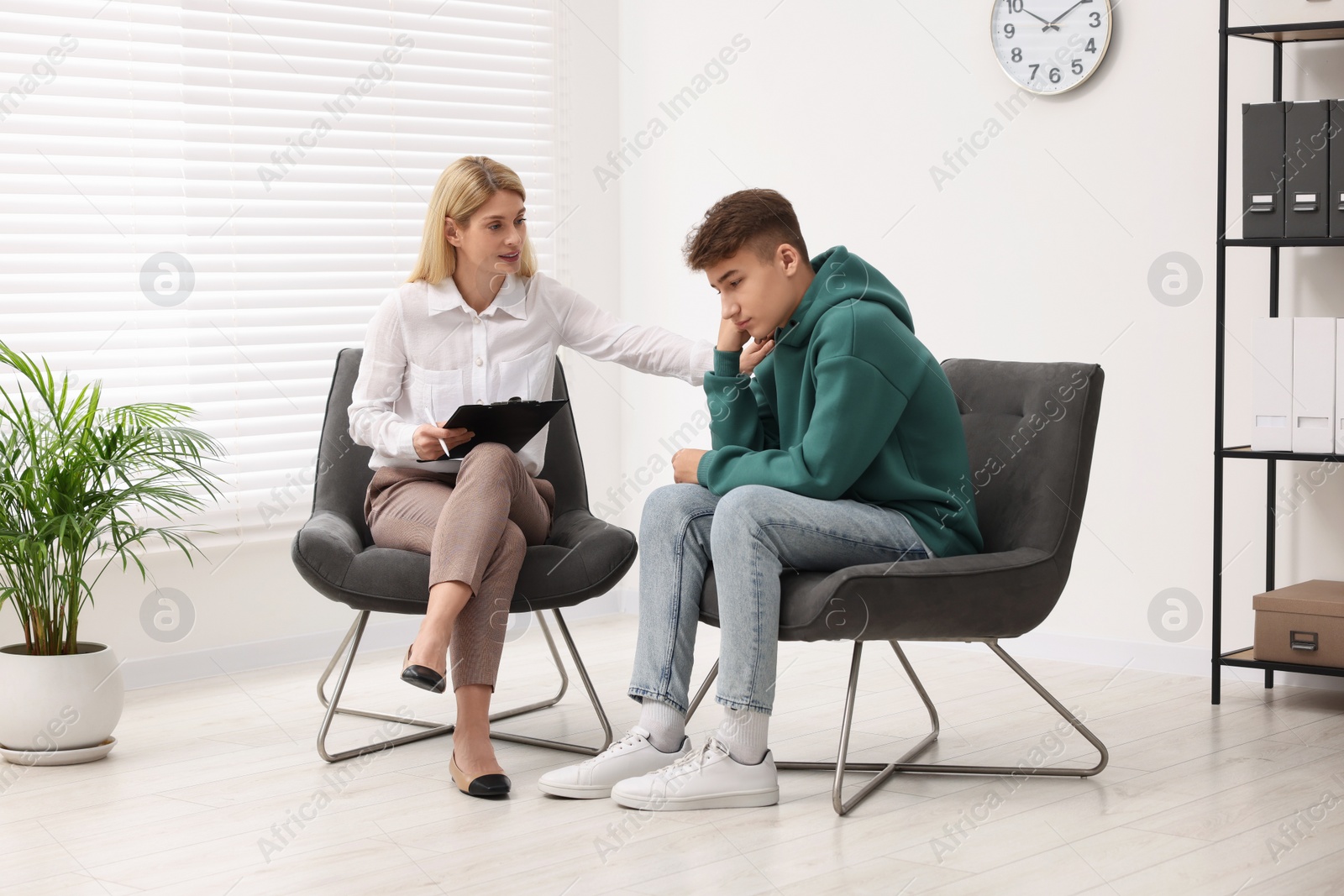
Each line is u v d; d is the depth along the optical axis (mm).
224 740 2721
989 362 2484
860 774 2361
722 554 2123
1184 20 3166
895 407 2150
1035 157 3406
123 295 3348
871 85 3691
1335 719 2760
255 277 3561
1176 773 2352
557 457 2832
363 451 2764
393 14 3805
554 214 4164
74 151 3258
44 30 3207
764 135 3930
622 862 1915
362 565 2395
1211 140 3143
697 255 2264
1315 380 2828
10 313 3180
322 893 1826
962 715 2791
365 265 3754
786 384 2320
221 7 3484
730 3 3973
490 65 4000
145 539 3332
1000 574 2105
